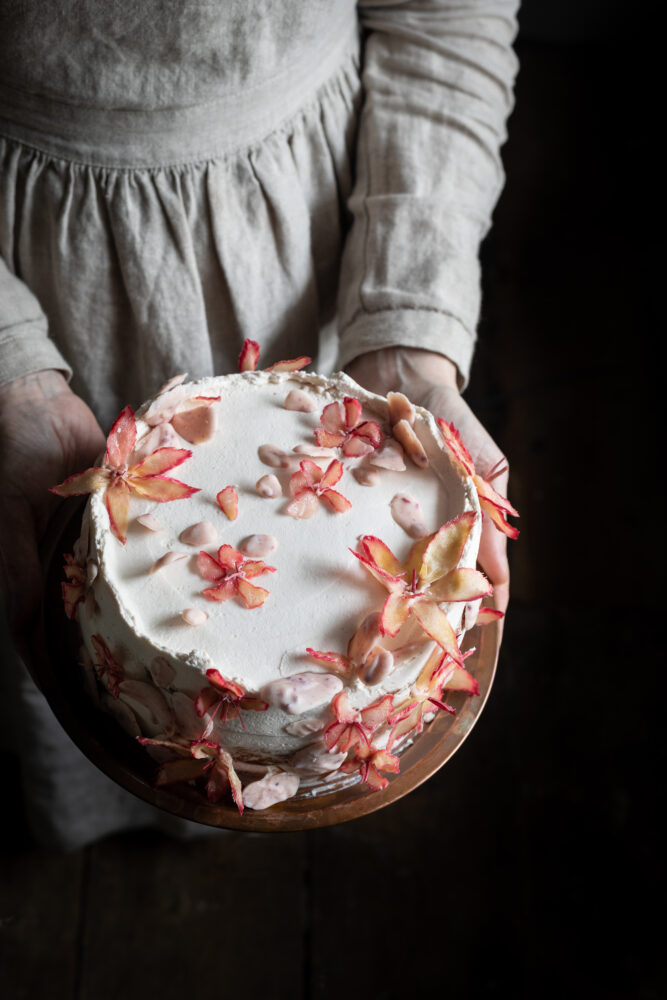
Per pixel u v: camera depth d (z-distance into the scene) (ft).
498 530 2.47
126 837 4.44
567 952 4.11
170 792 2.31
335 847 4.38
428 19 2.80
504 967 4.11
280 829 2.27
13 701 3.50
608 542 4.83
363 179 2.81
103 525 2.28
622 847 4.27
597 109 5.63
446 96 2.80
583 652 4.63
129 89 2.46
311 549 2.29
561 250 5.40
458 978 4.11
